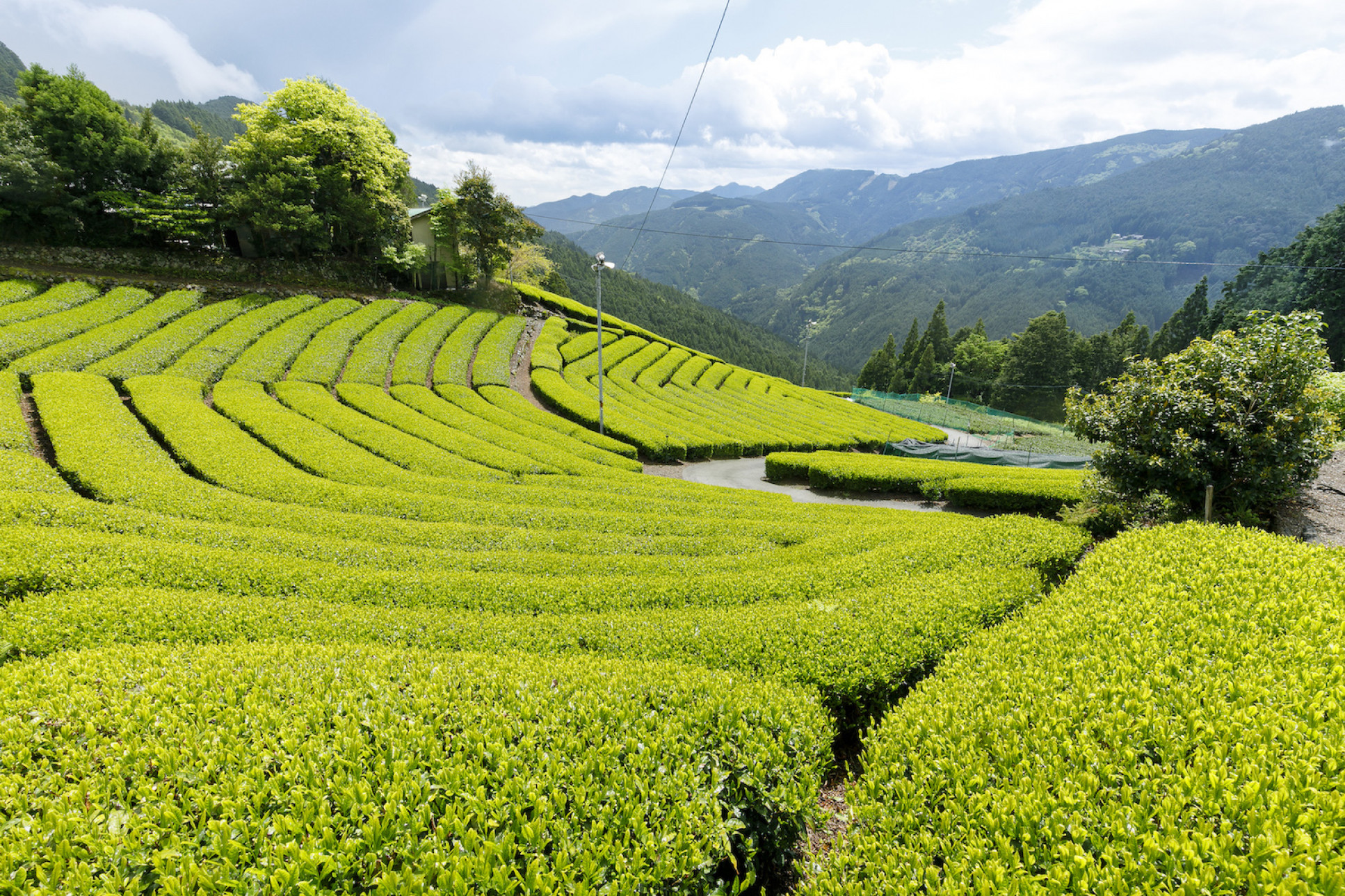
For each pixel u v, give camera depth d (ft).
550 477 78.95
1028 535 49.16
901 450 138.41
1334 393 55.57
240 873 15.10
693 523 60.95
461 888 14.43
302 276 150.92
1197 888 12.52
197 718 21.33
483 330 159.53
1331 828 13.23
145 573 38.22
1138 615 27.96
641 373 177.68
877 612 34.14
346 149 151.94
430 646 31.55
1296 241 205.36
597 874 15.39
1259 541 36.68
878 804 17.71
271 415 84.48
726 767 20.43
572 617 34.68
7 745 19.44
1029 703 21.39
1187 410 45.42
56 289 112.88
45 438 71.15
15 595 36.04
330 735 20.39
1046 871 14.48
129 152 130.21
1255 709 18.69
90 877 14.70
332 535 50.72
